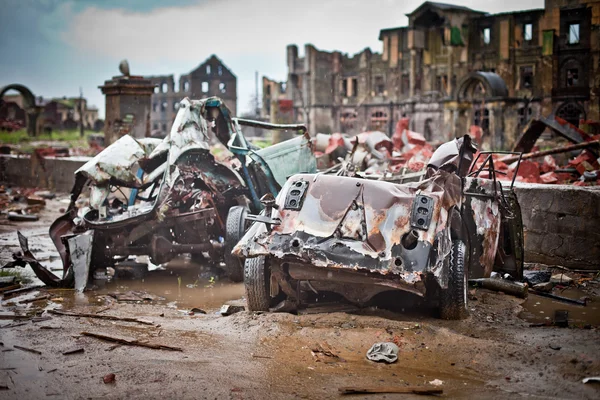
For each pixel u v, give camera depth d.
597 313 7.43
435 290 7.10
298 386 5.12
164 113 95.56
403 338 6.18
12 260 11.02
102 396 4.91
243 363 5.64
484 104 48.62
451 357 5.76
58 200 19.73
